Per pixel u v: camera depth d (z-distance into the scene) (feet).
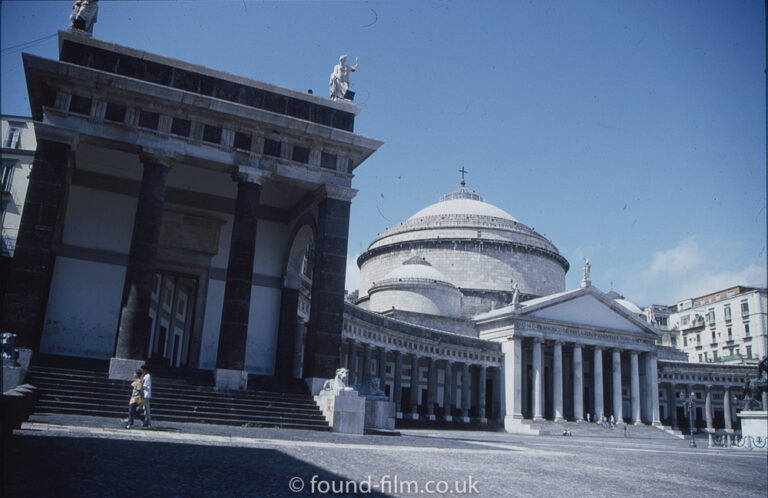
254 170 100.83
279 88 106.32
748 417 159.63
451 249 306.14
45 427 56.95
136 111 96.43
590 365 285.23
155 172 95.71
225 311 95.71
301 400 95.20
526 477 52.39
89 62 95.35
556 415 246.27
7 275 100.42
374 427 110.63
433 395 229.25
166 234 117.19
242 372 94.22
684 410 313.32
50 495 28.94
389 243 322.34
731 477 68.03
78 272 108.17
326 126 106.93
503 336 253.44
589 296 266.57
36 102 96.99
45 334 103.96
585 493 44.91
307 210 118.11
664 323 434.71
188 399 85.61
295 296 124.26
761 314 348.18
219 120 101.24
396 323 213.87
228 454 49.93
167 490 32.91
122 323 88.94
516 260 305.73
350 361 186.29
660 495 46.83
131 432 60.95
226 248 121.90
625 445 147.33
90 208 111.14
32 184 88.33
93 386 82.48
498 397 248.32
